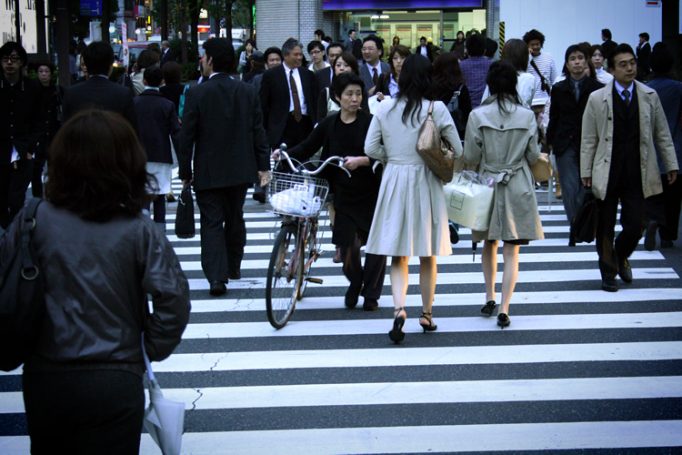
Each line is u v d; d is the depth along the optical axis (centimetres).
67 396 351
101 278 358
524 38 1351
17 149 1145
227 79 895
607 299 895
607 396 639
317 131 829
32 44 3572
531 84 1068
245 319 834
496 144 775
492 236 773
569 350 739
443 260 1071
